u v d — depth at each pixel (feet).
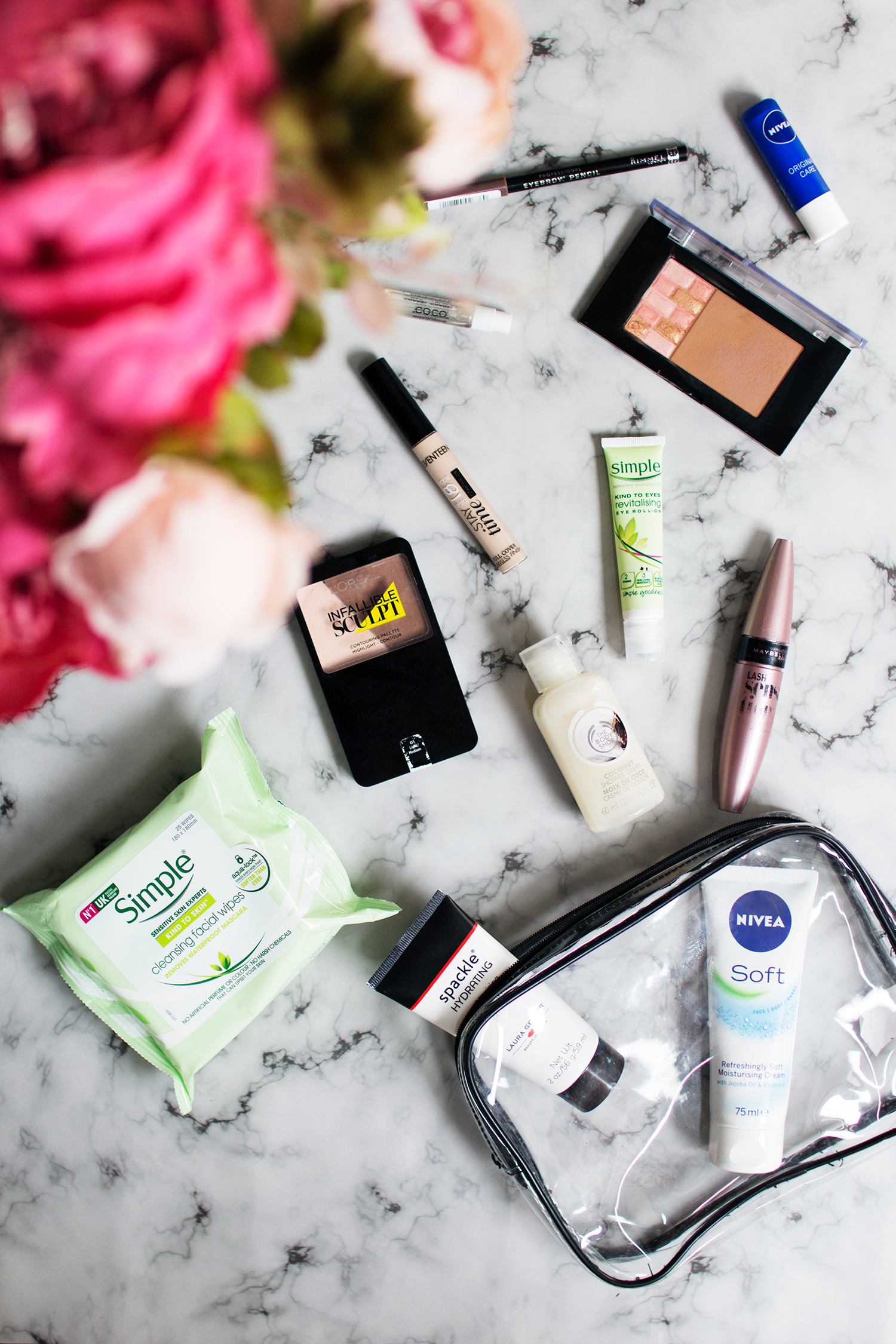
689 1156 2.27
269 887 2.13
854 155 2.30
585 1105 2.22
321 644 2.26
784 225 2.31
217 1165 2.38
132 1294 2.38
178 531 0.69
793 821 2.27
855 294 2.34
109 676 0.84
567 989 2.25
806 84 2.27
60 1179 2.36
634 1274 2.30
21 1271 2.37
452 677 2.29
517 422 2.31
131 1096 2.36
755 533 2.38
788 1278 2.48
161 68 0.59
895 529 2.40
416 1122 2.39
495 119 0.85
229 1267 2.39
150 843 2.08
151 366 0.63
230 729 2.15
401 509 2.30
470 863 2.38
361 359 2.25
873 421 2.37
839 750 2.43
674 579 2.38
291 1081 2.38
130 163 0.54
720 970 2.21
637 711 2.39
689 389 2.28
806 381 2.28
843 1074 2.30
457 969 2.18
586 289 2.28
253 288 0.69
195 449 0.72
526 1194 2.28
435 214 2.23
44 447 0.66
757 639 2.25
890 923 2.21
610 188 2.26
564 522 2.33
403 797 2.35
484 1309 2.42
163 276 0.59
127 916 2.08
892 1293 2.49
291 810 2.24
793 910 2.21
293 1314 2.40
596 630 2.37
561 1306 2.44
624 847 2.40
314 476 2.28
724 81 2.25
